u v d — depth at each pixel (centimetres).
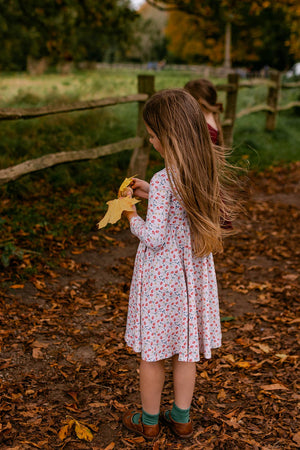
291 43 1241
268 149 918
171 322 199
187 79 1745
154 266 196
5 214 485
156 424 216
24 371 260
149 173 641
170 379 264
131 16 998
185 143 189
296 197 677
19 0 962
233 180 223
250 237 509
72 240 454
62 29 1049
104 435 218
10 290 346
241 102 1209
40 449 205
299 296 373
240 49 3167
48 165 458
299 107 1271
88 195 569
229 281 401
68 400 239
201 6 1053
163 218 189
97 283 379
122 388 253
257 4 880
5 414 224
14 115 420
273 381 260
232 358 284
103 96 1103
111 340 298
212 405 241
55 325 310
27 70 2777
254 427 225
